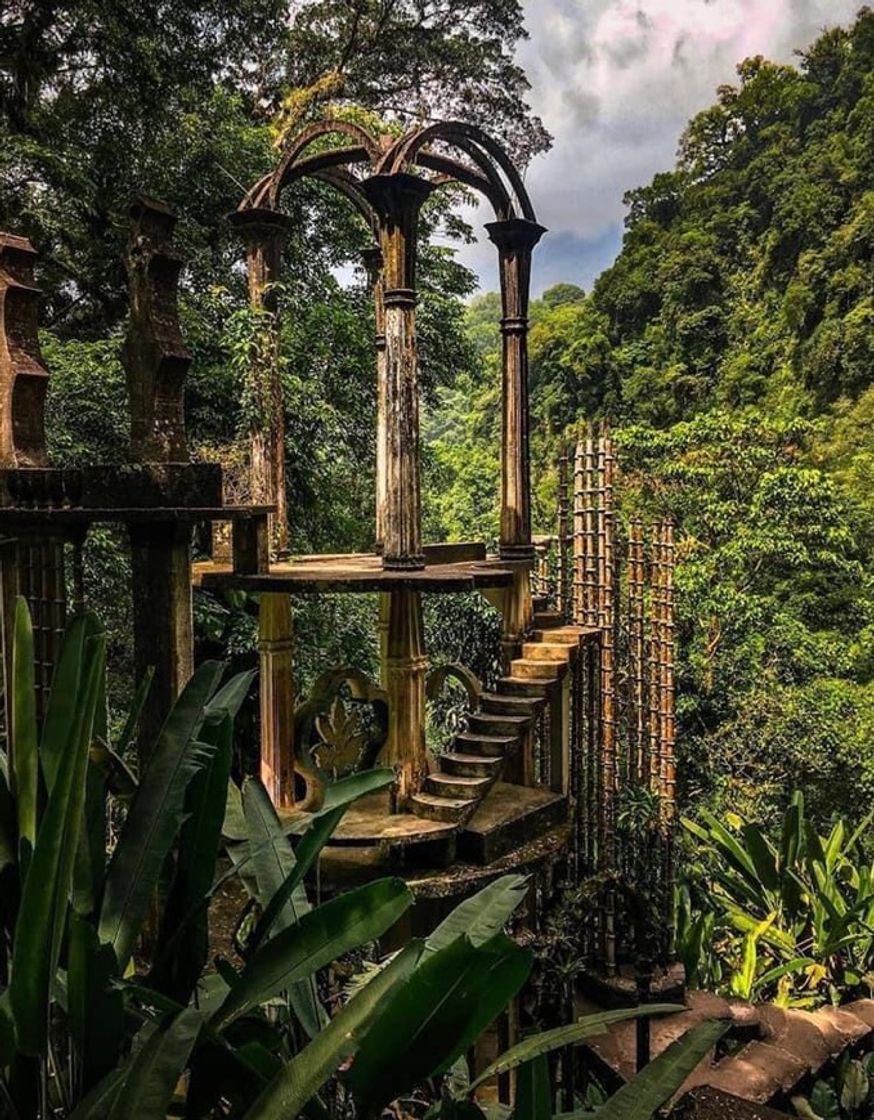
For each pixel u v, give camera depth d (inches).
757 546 471.2
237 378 216.5
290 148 163.9
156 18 315.9
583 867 179.5
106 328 341.1
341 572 138.7
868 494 575.5
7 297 98.0
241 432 221.9
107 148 324.8
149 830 53.8
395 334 135.3
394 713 137.5
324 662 283.9
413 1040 43.5
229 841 68.6
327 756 146.1
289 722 143.9
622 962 171.3
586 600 192.7
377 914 51.7
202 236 343.6
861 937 205.3
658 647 210.2
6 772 56.4
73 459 244.4
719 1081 140.1
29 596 92.6
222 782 56.0
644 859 203.0
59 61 315.0
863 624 503.8
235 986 49.8
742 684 429.1
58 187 286.8
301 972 50.0
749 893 240.2
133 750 115.4
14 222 275.7
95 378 256.8
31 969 42.9
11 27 301.4
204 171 343.3
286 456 297.7
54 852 42.9
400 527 137.3
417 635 137.7
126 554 228.4
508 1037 107.7
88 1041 46.2
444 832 128.1
